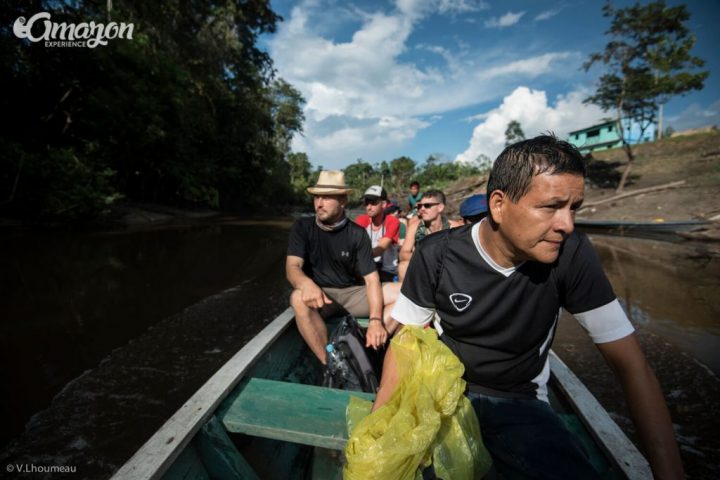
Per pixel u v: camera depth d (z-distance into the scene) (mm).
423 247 1276
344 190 2504
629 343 1076
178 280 6004
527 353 1253
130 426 2479
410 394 1134
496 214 1047
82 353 3443
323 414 1544
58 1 11430
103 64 13039
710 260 7859
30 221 9672
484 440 1274
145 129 13961
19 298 4688
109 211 11000
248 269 7086
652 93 19016
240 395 1666
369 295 2488
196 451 1440
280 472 1801
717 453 2311
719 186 14523
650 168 21844
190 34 19141
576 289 1103
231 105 21172
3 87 11188
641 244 10125
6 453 2223
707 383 3062
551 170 907
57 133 13164
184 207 19562
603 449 1348
